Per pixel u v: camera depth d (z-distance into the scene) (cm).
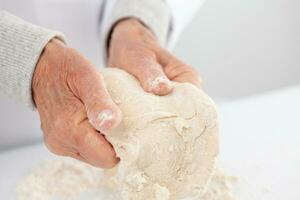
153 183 38
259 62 92
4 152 58
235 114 61
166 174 38
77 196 48
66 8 64
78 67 41
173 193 39
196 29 88
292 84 94
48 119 42
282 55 91
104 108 36
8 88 45
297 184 47
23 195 49
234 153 53
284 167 50
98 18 68
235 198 45
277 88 94
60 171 52
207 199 45
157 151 37
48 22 64
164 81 41
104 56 59
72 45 67
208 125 38
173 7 61
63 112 40
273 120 59
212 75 93
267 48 90
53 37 45
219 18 87
